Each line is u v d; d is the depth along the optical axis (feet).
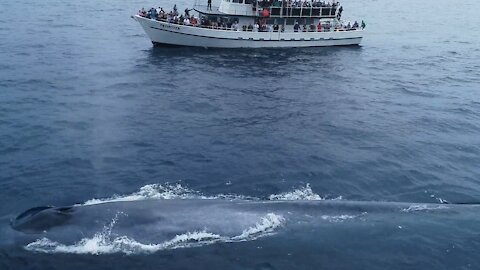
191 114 175.73
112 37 324.39
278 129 163.63
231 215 86.17
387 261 79.87
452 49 338.54
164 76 230.68
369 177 129.59
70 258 78.18
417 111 190.19
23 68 227.61
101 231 82.12
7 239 82.64
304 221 86.84
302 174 129.39
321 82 234.38
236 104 190.80
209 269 76.79
